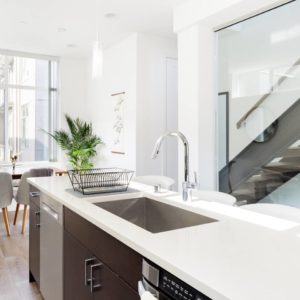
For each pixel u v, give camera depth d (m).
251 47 3.37
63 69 6.31
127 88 4.97
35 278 2.71
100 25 4.46
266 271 0.93
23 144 6.14
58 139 6.00
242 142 3.51
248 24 3.39
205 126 3.68
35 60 6.21
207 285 0.85
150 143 4.83
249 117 3.42
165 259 1.01
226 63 3.67
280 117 3.11
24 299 2.56
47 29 4.65
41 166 6.07
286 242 1.19
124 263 1.27
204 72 3.66
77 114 6.46
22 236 4.16
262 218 1.54
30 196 2.88
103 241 1.45
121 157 5.16
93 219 1.52
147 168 4.81
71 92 6.39
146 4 3.77
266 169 3.26
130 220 2.08
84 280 1.67
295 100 2.96
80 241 1.73
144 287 1.09
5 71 5.90
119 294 1.31
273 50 3.14
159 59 4.91
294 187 2.99
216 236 1.26
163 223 1.94
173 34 4.82
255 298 0.78
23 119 6.13
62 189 2.34
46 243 2.36
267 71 3.21
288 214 1.86
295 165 2.97
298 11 2.90
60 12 4.01
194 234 1.28
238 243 1.18
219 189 3.80
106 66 5.69
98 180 2.42
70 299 1.89
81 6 3.84
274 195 3.18
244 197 3.50
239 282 0.86
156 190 2.19
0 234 4.23
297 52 2.92
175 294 0.97
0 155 5.94
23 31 4.75
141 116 4.76
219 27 3.66
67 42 5.30
